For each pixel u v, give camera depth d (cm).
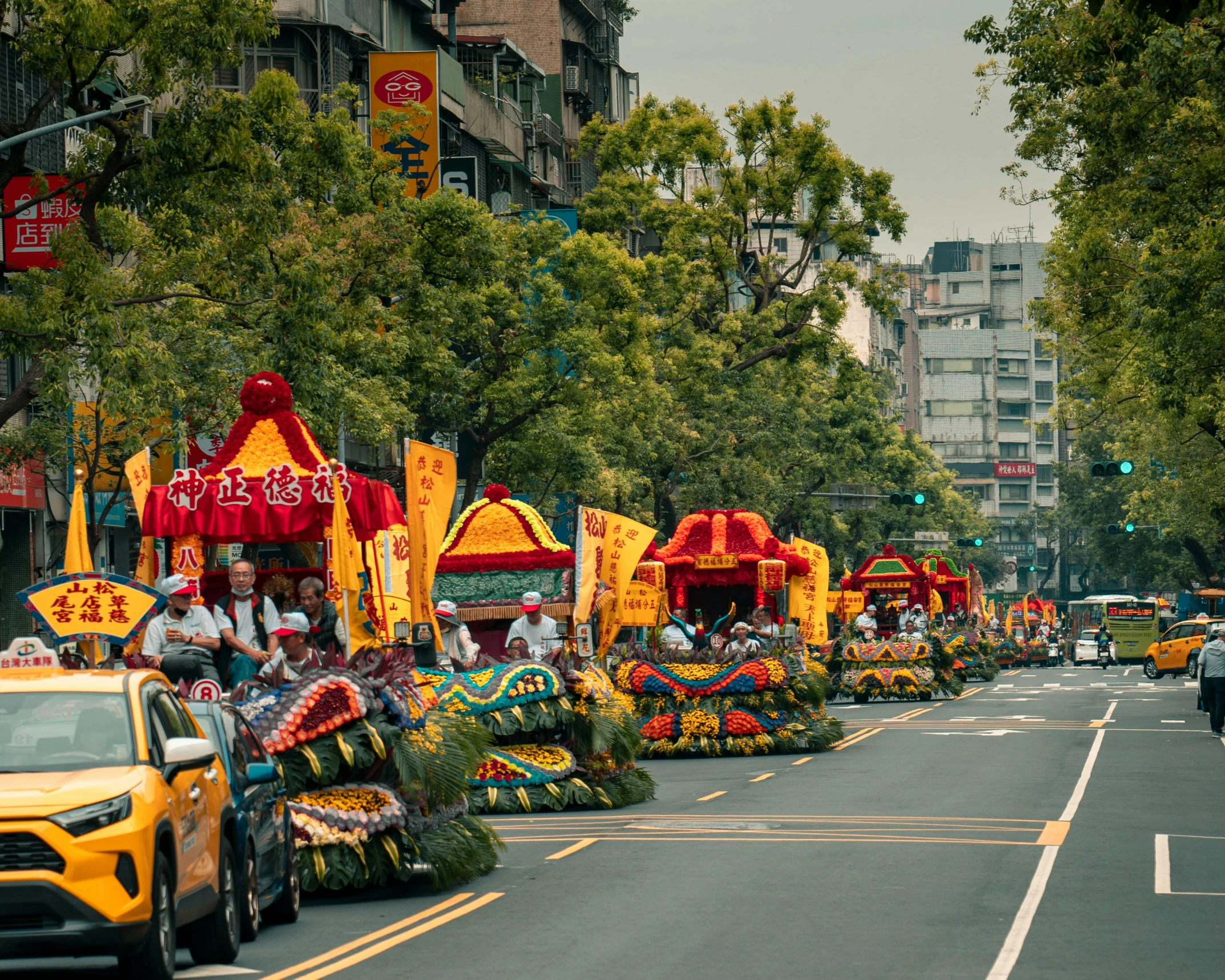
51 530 7638
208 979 2183
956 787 4966
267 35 5062
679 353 12325
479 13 18138
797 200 13675
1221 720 7312
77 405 6288
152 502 3722
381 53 10769
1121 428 17888
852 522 19550
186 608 3272
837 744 6725
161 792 2105
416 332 7869
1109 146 7044
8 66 7062
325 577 4075
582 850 3622
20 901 1936
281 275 5909
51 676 2270
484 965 2292
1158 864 3300
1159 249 7062
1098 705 10050
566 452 9469
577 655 4997
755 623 6975
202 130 4941
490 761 4475
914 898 2877
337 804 3019
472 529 5397
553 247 9831
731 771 5759
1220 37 6134
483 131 13912
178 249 5331
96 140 5091
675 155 13088
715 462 13238
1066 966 2252
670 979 2170
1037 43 7038
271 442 3756
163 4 4734
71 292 4809
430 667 4797
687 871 3250
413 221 7625
